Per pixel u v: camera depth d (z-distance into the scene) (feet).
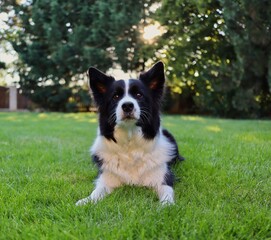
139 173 3.50
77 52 19.01
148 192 3.29
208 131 8.38
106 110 3.71
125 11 17.76
